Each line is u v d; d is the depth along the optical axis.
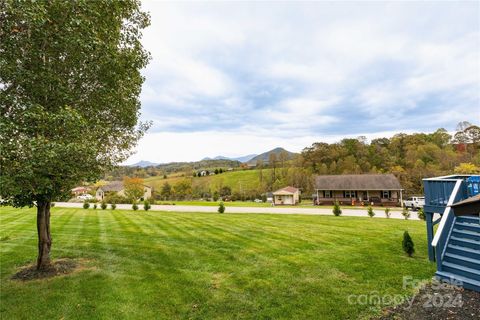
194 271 7.82
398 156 59.78
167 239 12.43
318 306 5.48
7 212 24.16
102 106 7.77
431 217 8.69
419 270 7.45
